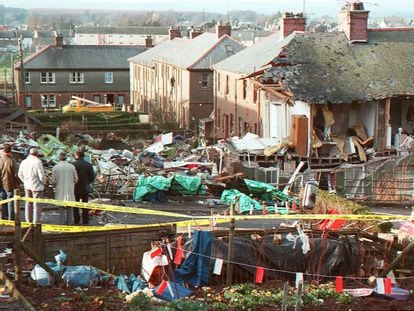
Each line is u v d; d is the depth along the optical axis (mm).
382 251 36812
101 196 55312
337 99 82312
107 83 192750
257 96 97562
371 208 63844
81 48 193500
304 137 81062
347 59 88438
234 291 30859
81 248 34000
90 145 111438
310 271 34562
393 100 89625
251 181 61281
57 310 27125
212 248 33062
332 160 81062
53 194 48094
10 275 31094
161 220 45375
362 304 29094
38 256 31219
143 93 178750
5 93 199750
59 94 187500
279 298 29359
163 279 32375
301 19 104812
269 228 38406
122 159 72250
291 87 83125
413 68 88562
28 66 183500
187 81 138250
